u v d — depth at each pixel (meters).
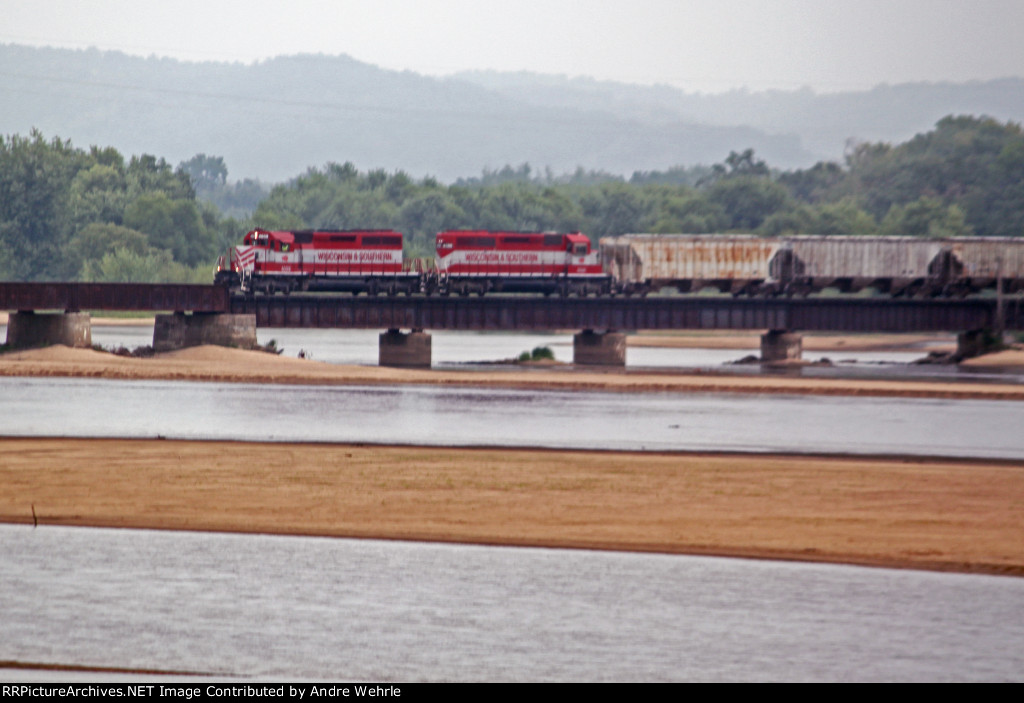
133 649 71.50
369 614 78.06
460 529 99.31
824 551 93.44
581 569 88.19
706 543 95.81
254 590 82.56
